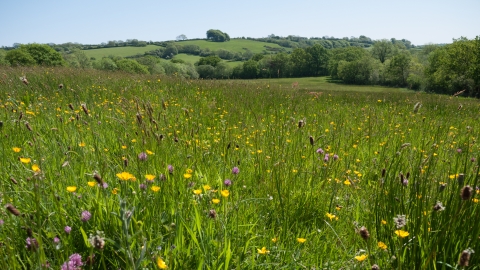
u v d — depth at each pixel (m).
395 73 82.12
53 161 3.22
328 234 2.58
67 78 10.55
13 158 3.25
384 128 6.59
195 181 3.13
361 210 3.07
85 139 4.21
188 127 5.14
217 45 164.62
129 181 2.78
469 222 2.15
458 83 55.06
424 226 2.14
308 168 3.87
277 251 2.28
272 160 3.73
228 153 4.06
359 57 102.12
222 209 2.57
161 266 1.64
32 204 2.38
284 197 3.00
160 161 3.41
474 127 7.63
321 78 99.12
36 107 5.96
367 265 2.17
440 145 4.92
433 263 1.93
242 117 6.60
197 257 2.09
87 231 2.18
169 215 2.41
